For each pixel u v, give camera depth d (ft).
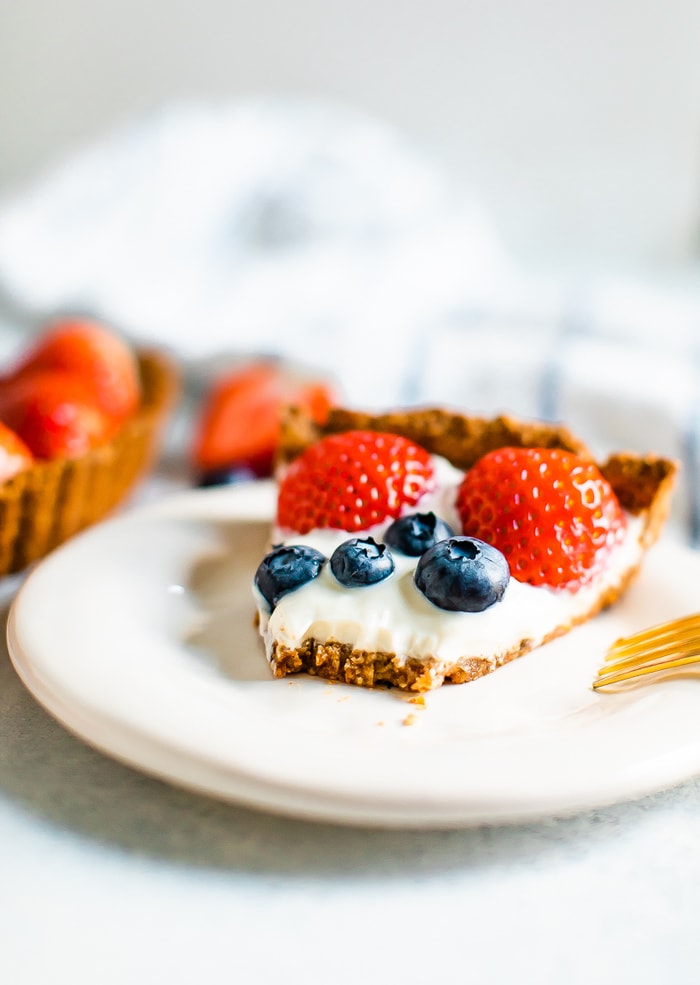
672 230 2.38
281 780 0.68
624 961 0.64
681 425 1.26
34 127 2.32
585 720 0.76
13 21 2.23
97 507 1.06
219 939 0.65
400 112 2.28
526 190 2.35
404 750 0.71
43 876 0.68
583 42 2.22
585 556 0.86
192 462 1.30
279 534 0.91
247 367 1.42
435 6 2.20
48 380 1.13
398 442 0.90
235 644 0.85
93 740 0.72
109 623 0.83
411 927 0.66
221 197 1.80
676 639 0.83
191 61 2.25
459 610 0.81
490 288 1.71
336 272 1.63
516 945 0.65
